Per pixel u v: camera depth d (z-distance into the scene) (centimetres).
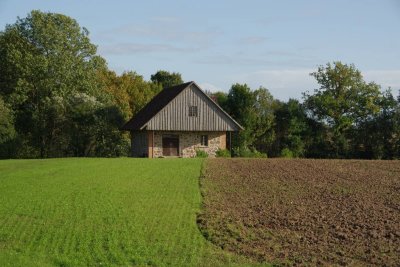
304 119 7044
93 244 1638
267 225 1914
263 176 3178
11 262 1456
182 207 2183
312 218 2039
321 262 1473
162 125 5284
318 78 7225
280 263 1463
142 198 2372
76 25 6166
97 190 2566
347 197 2534
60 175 3081
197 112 5450
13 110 5762
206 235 1755
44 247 1616
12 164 3753
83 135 5744
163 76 10575
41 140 5894
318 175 3300
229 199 2414
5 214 2047
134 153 5984
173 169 3378
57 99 5634
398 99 6631
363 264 1468
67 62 5906
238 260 1495
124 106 7469
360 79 7025
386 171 3591
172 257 1515
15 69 5719
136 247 1602
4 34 5894
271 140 7075
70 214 2036
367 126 6675
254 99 7106
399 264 1469
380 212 2173
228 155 5397
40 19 5925
